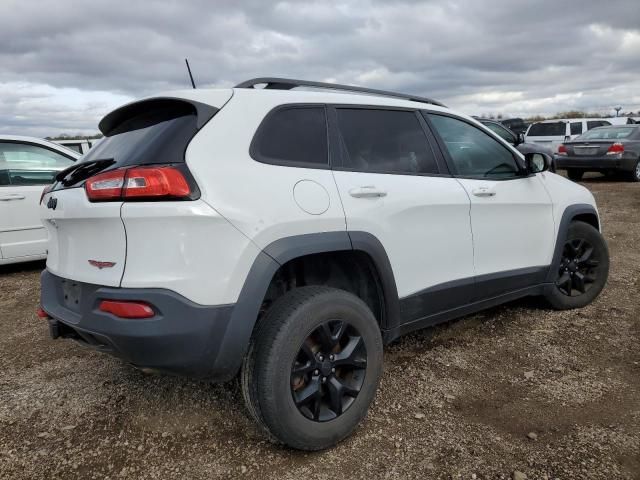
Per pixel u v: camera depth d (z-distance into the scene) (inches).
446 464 93.9
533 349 140.6
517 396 116.5
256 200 91.0
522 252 148.2
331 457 97.0
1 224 229.3
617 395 115.4
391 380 125.0
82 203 89.6
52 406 118.3
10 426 110.3
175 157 88.0
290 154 101.0
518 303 177.0
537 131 685.3
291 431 92.2
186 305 83.7
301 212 95.8
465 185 131.3
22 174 237.1
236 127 95.0
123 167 89.8
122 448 101.8
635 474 89.6
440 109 136.4
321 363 97.3
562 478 89.1
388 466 94.0
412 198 116.2
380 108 121.3
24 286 224.5
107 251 87.0
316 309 94.7
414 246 116.8
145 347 83.4
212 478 92.2
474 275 133.1
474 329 155.6
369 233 106.1
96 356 145.7
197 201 84.9
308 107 108.0
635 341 143.9
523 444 99.0
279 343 90.5
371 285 114.4
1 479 93.1
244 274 88.4
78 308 94.5
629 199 399.5
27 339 161.5
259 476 92.3
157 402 118.5
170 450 100.7
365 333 102.8
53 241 106.3
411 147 124.5
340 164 108.0
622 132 510.3
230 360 89.4
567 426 104.2
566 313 166.2
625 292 185.2
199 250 84.6
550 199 156.1
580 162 510.9
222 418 111.1
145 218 82.8
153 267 83.5
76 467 96.3
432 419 108.3
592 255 170.2
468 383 123.0
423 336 151.0
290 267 108.7
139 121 106.1
